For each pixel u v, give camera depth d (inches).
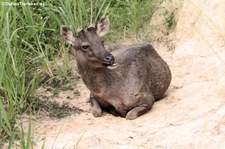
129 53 590.2
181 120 537.6
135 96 571.8
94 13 753.6
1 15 617.6
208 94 567.8
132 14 761.0
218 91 565.9
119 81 573.0
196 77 631.2
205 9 705.6
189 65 665.6
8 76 573.0
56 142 514.0
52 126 557.6
